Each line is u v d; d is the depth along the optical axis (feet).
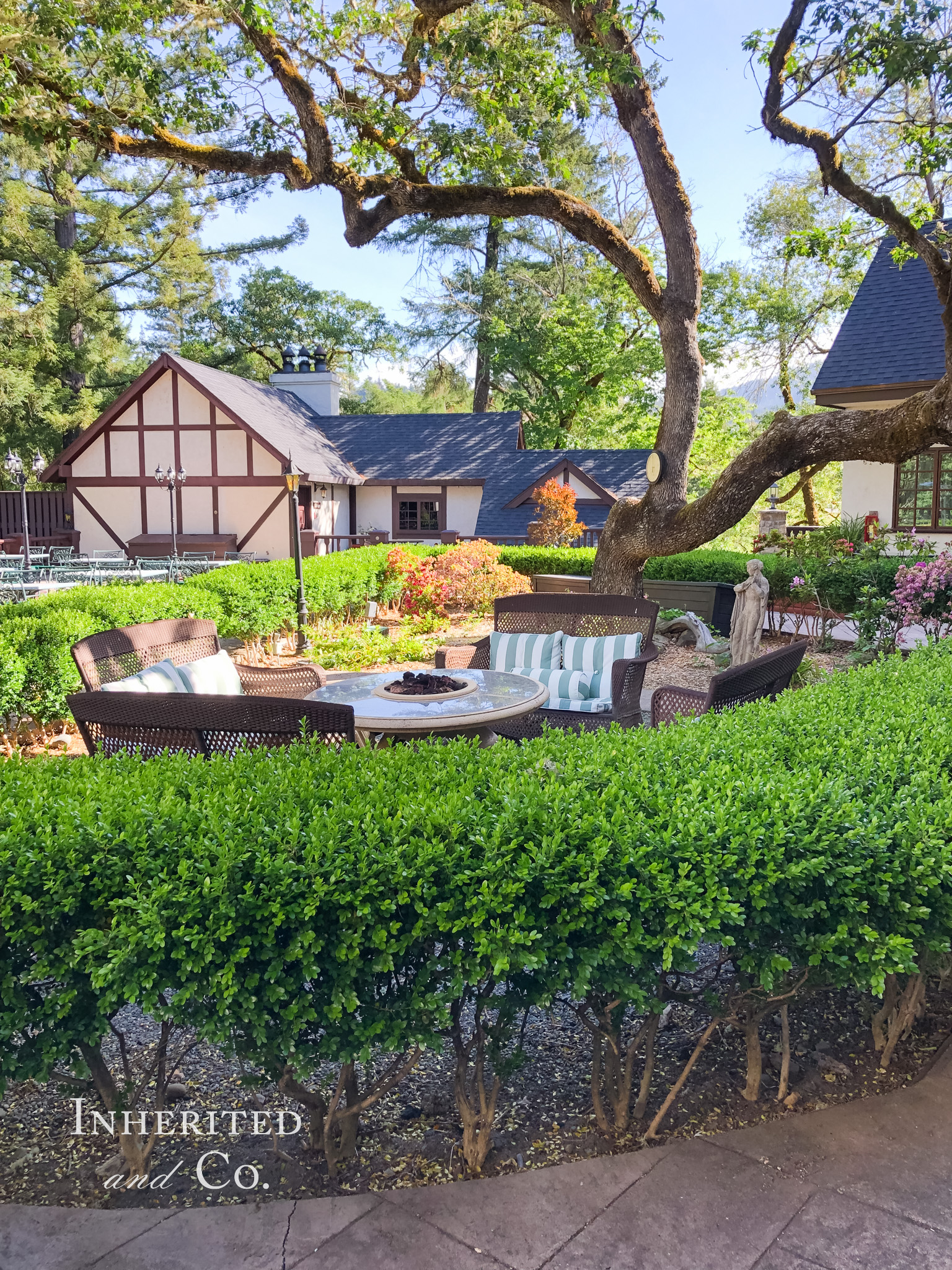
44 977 6.38
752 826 6.78
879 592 36.63
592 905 6.26
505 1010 6.80
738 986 8.05
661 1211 6.42
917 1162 6.93
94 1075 6.86
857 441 26.71
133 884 6.36
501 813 7.11
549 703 20.02
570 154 61.87
